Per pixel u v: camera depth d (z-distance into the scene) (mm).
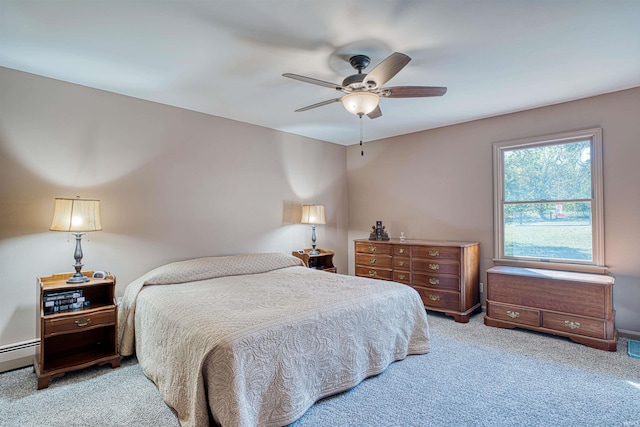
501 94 3148
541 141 3531
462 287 3580
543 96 3209
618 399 2051
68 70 2586
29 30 2014
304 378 1936
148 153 3252
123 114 3098
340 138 4926
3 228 2504
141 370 2484
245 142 4047
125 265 3082
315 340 2018
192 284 2893
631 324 3033
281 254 3893
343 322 2188
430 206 4457
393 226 4855
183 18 1896
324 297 2369
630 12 1855
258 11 1832
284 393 1814
